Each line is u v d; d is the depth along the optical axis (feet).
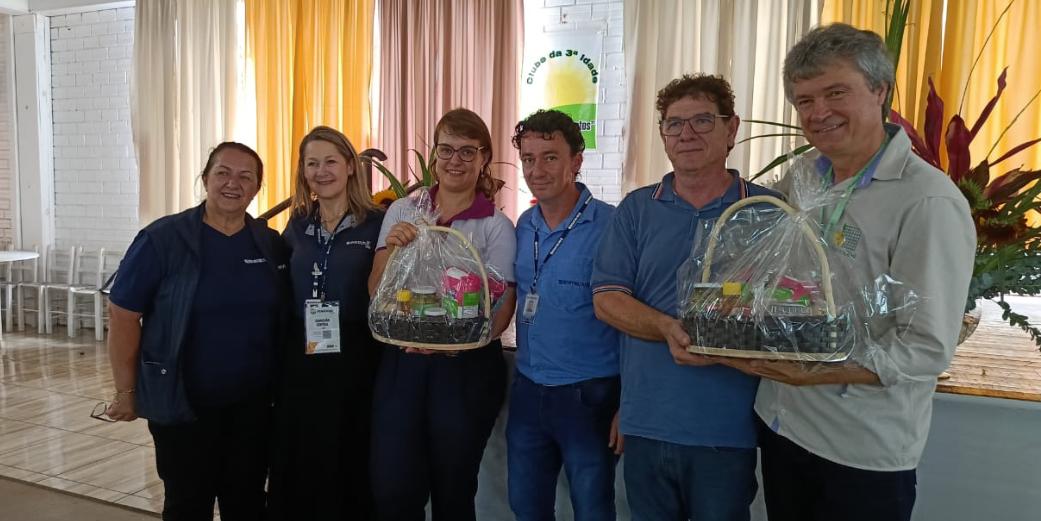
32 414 12.17
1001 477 5.12
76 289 18.08
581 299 5.16
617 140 14.58
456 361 5.48
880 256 3.79
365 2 15.49
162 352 5.69
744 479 4.51
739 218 4.38
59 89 19.42
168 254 5.71
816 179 4.09
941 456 5.25
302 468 5.98
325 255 5.99
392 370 5.60
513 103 14.35
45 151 19.54
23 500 8.76
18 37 19.29
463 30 14.53
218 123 17.12
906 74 11.81
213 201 5.82
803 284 3.81
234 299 5.85
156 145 17.70
